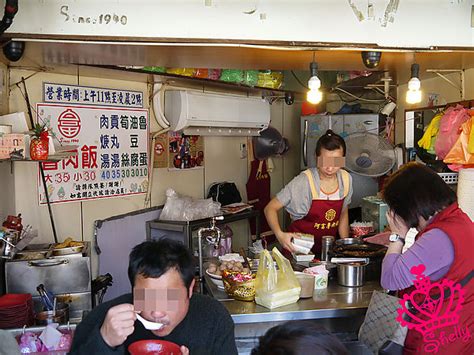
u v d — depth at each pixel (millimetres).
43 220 3664
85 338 1647
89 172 4008
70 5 2455
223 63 3396
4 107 3305
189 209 4492
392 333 2086
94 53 2928
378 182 5285
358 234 3719
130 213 4363
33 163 3574
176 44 2559
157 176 4660
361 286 2637
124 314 1476
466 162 3076
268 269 2355
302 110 5895
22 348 2293
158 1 2500
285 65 3520
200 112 4559
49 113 3691
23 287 2902
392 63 3566
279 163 6254
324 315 2305
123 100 4273
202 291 2836
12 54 2512
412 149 4012
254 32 2574
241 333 2375
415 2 2713
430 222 2031
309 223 3498
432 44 2744
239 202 5473
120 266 4285
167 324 1562
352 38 2668
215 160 5379
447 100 4375
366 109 5617
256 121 5324
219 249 3893
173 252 1564
